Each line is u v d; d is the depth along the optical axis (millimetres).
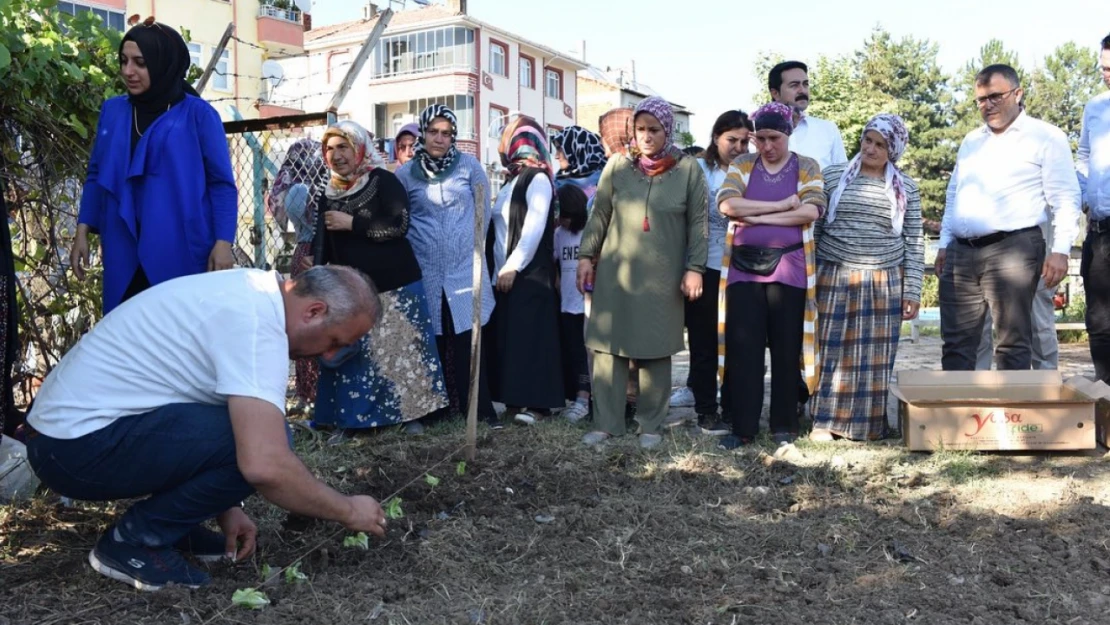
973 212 4957
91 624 2771
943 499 3949
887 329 4922
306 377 5707
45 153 4586
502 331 5512
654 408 5098
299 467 2789
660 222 4930
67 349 5004
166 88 3924
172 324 2824
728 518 3795
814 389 4824
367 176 5055
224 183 3975
